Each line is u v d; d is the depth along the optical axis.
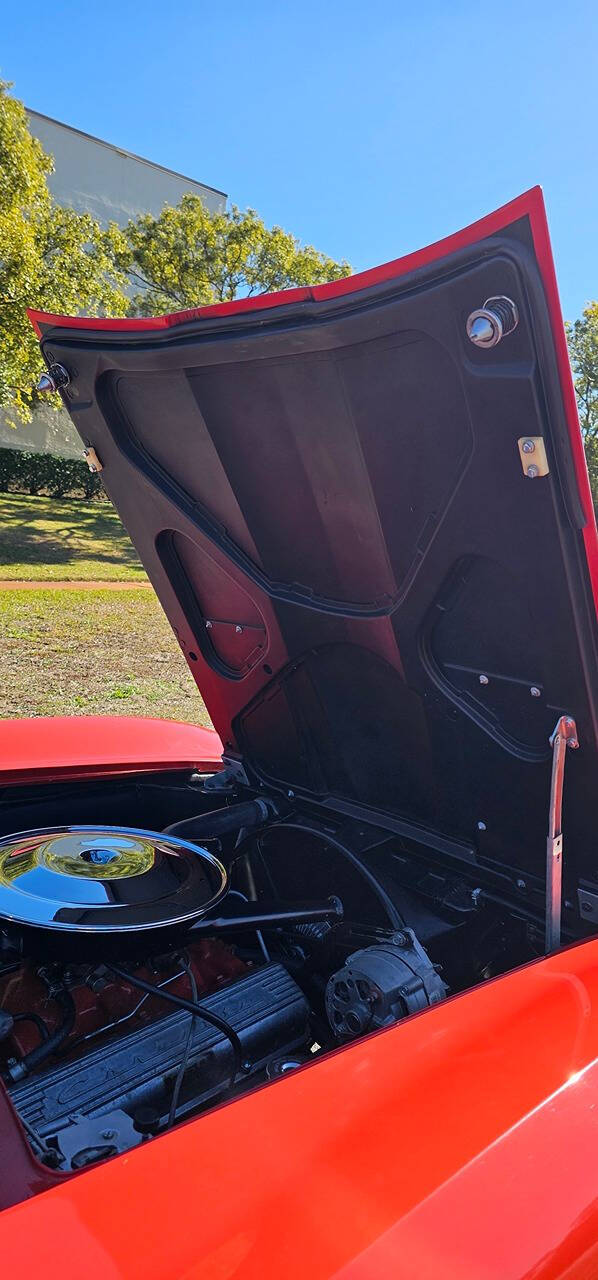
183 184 31.91
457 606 1.64
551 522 1.36
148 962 1.88
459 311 1.25
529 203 1.09
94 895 1.61
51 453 28.75
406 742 1.97
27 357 16.34
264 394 1.61
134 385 1.80
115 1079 1.54
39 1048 1.59
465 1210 0.96
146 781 2.60
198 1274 0.84
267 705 2.28
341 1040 1.69
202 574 2.15
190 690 7.66
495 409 1.29
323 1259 0.87
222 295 26.36
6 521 21.97
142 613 11.84
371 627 1.80
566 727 1.55
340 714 2.10
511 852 1.87
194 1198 0.93
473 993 1.42
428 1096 1.13
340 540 1.74
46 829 1.87
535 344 1.20
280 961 2.02
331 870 2.17
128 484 2.05
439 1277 0.87
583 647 1.47
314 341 1.43
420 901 1.98
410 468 1.52
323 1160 1.00
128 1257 0.85
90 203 29.34
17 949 1.64
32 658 8.37
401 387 1.42
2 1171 1.04
